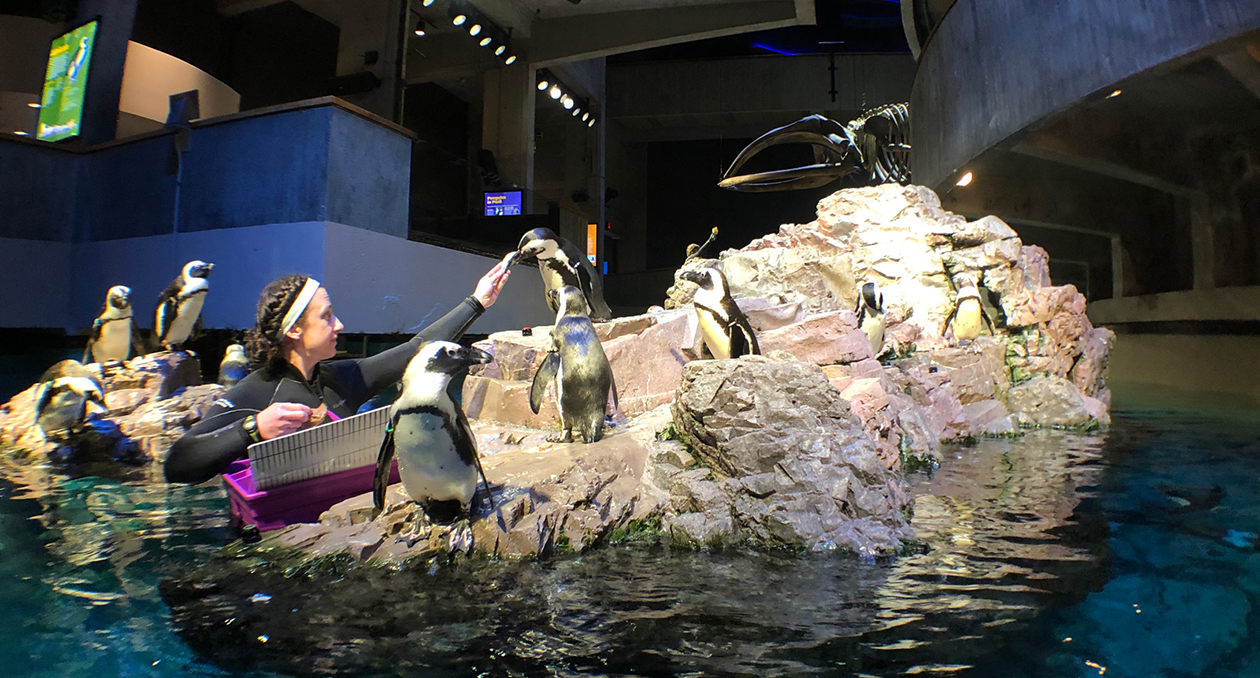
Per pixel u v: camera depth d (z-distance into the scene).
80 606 2.41
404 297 9.23
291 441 2.99
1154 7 6.63
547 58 20.16
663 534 3.41
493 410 5.17
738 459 3.52
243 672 1.96
